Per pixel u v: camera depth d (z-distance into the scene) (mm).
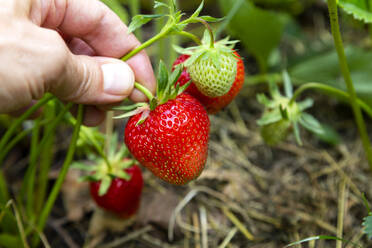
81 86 211
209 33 219
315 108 380
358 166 335
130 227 307
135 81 241
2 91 191
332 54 375
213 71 215
